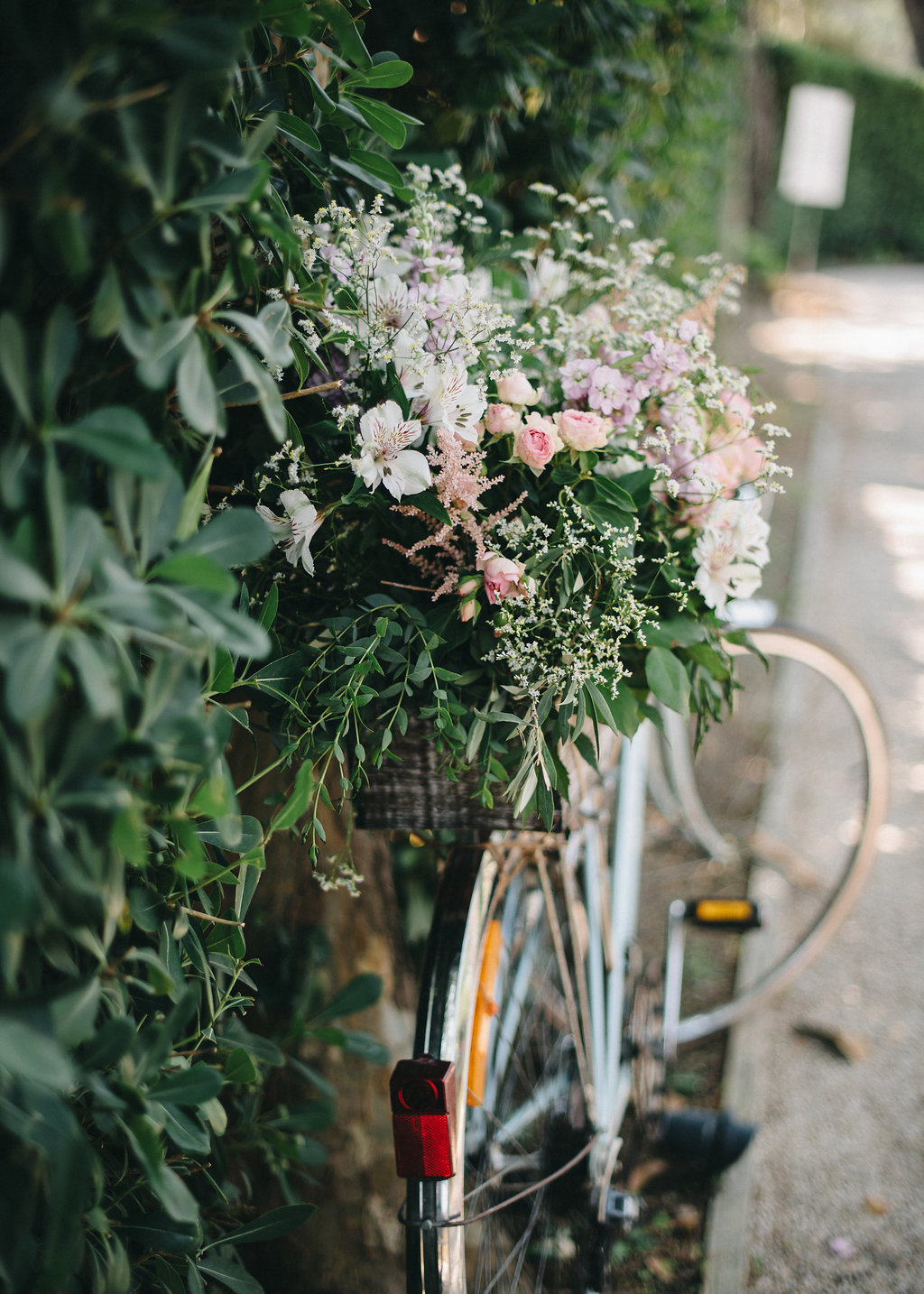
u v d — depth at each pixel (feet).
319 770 4.76
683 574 4.18
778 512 18.45
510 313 4.99
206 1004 3.77
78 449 2.57
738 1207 6.20
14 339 2.19
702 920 7.08
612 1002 5.73
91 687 2.16
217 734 2.86
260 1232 3.81
